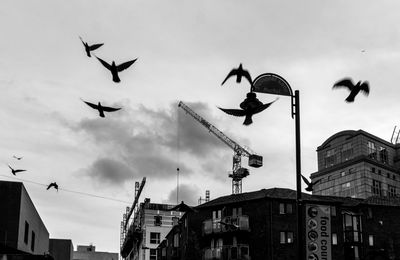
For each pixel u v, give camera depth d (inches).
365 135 4574.3
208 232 2450.8
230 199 2501.2
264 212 2281.0
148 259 4200.3
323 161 4874.5
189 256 2532.0
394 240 2359.7
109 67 332.2
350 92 375.6
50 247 3612.2
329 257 572.1
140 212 4763.8
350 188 4498.0
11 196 1529.3
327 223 581.6
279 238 2239.2
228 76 372.5
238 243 2321.6
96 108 354.9
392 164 4707.2
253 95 428.5
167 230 4338.1
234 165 5423.2
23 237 1640.0
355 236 2301.9
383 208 2397.9
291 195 2345.0
